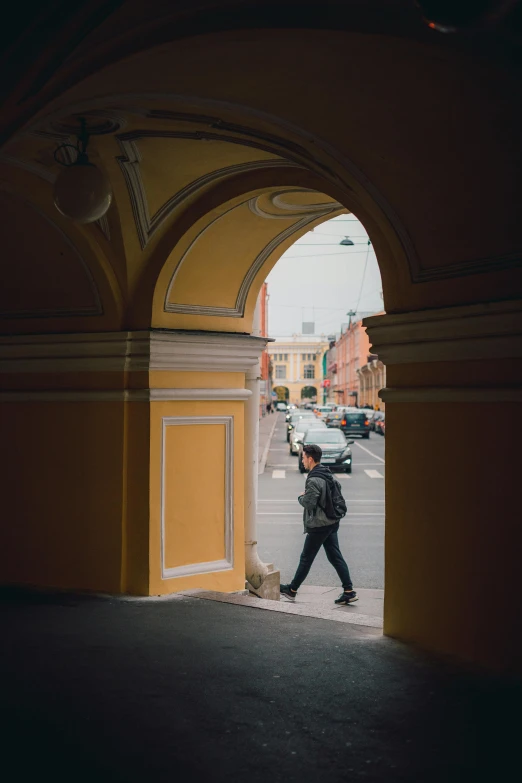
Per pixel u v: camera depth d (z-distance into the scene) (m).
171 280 7.28
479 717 4.25
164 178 6.51
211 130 5.51
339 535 13.48
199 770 3.57
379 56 4.04
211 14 3.63
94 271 7.21
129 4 3.20
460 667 5.09
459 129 4.44
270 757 3.73
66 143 5.88
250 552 8.73
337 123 4.83
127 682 4.79
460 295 5.23
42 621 6.36
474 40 3.61
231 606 7.04
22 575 7.97
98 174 5.20
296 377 173.75
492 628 5.03
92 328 7.55
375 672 5.01
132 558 7.48
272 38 3.90
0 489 8.03
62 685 4.71
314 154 5.37
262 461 30.14
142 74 4.21
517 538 4.85
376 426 51.19
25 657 5.29
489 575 5.04
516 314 4.78
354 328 93.44
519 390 4.79
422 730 4.07
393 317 5.64
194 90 4.62
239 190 6.59
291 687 4.73
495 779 3.52
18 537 7.98
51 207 6.70
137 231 6.99
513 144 4.31
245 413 8.80
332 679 4.88
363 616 6.68
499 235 4.86
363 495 19.30
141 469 7.41
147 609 6.85
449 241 5.19
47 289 7.61
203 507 7.88
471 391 5.12
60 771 3.52
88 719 4.17
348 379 102.00
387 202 5.35
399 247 5.57
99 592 7.58
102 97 4.38
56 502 7.80
